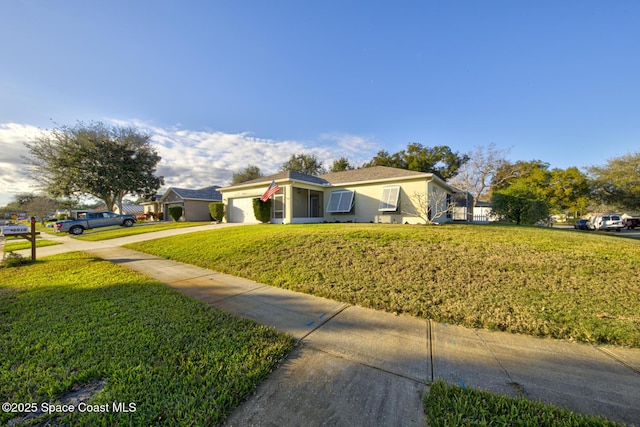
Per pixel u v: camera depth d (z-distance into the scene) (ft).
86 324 11.45
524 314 12.18
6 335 10.36
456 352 9.41
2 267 24.14
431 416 6.30
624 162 99.60
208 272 21.93
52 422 6.08
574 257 19.30
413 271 18.13
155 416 6.24
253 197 61.77
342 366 8.51
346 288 16.21
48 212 152.87
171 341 9.90
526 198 56.18
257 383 7.59
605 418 6.17
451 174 110.93
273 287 17.54
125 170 97.50
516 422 6.09
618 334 10.34
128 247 36.76
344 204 56.54
